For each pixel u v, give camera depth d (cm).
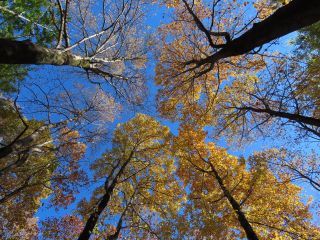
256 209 1324
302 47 1144
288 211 1298
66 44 845
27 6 998
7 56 482
